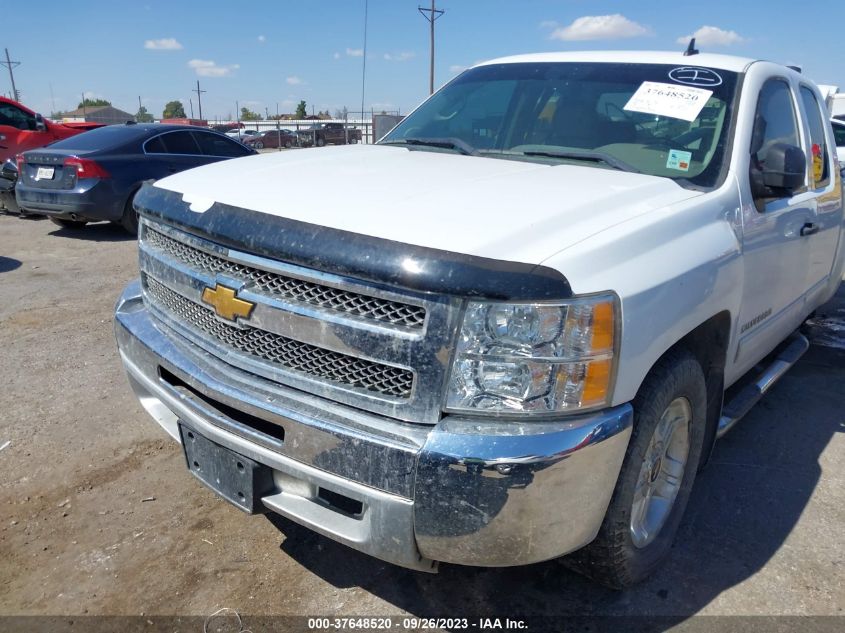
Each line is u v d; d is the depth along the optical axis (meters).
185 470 3.31
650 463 2.43
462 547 1.87
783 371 3.88
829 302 6.80
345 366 2.00
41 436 3.59
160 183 2.78
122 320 2.80
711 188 2.69
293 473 2.05
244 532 2.86
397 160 2.93
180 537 2.82
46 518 2.92
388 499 1.88
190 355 2.39
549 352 1.81
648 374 2.21
